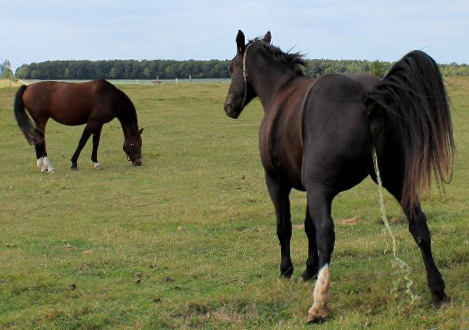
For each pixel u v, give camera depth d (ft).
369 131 17.39
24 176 56.29
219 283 23.99
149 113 104.42
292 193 44.29
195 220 37.01
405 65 17.33
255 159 61.72
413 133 17.17
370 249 26.84
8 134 86.38
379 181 17.56
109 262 27.86
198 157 64.54
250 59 24.07
